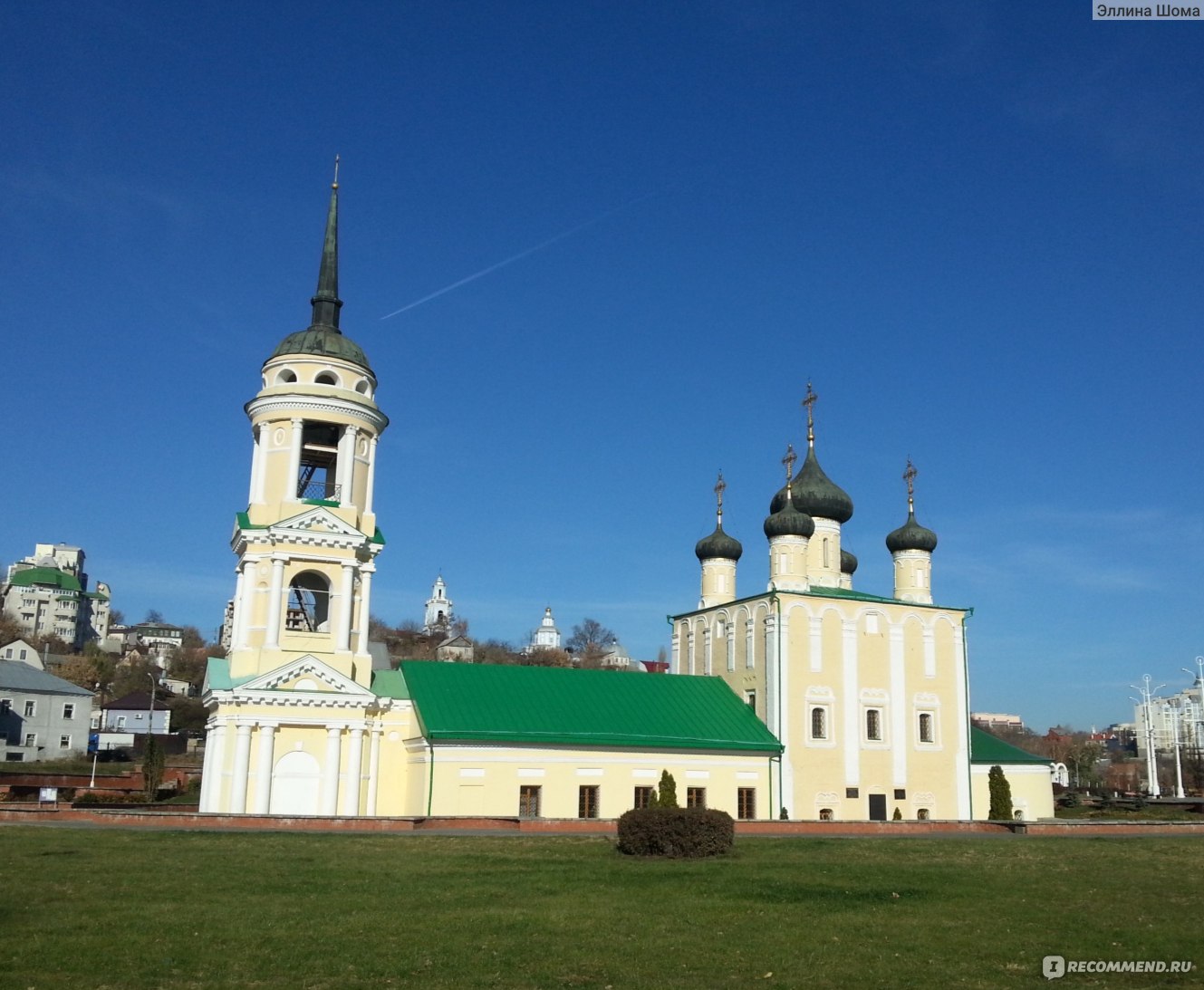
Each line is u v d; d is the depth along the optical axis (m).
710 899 29.33
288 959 20.84
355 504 58.09
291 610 59.97
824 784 65.69
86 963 20.12
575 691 63.53
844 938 24.52
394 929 23.88
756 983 20.30
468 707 58.53
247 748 53.34
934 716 70.31
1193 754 163.25
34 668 131.25
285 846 37.75
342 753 55.50
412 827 46.06
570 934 24.03
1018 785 72.50
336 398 57.28
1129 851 45.16
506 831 46.59
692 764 62.03
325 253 61.84
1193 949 24.31
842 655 68.25
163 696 171.75
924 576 77.19
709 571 78.19
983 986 20.58
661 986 19.84
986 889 32.69
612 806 59.16
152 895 27.14
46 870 30.33
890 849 43.78
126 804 64.44
